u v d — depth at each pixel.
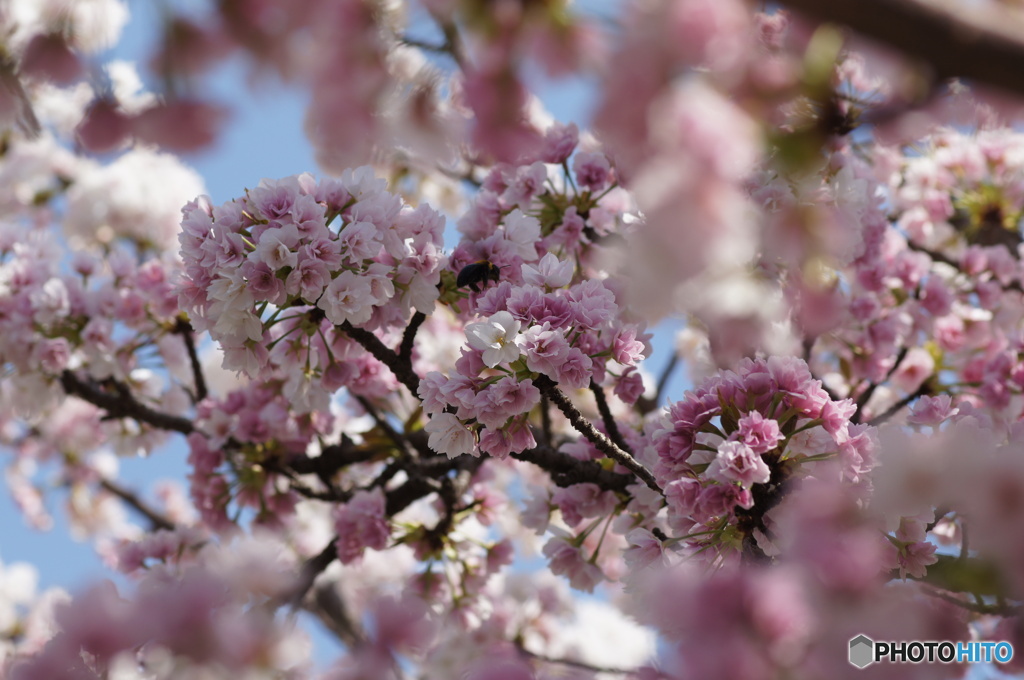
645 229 1.13
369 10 1.46
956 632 2.22
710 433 3.01
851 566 1.98
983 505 2.07
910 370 5.47
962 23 1.13
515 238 3.86
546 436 4.88
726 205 1.12
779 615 1.93
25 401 5.40
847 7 1.14
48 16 1.62
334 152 1.60
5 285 5.17
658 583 2.06
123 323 5.26
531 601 7.04
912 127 1.62
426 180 6.63
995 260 5.74
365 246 3.28
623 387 4.29
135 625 2.39
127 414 5.47
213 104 1.54
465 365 3.17
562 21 1.35
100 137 1.58
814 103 1.42
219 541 5.18
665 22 1.17
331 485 5.21
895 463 2.14
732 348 1.43
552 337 3.10
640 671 2.34
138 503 8.28
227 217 3.29
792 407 3.05
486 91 1.42
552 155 4.44
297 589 3.69
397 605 2.71
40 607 7.29
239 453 5.21
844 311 4.79
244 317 3.23
